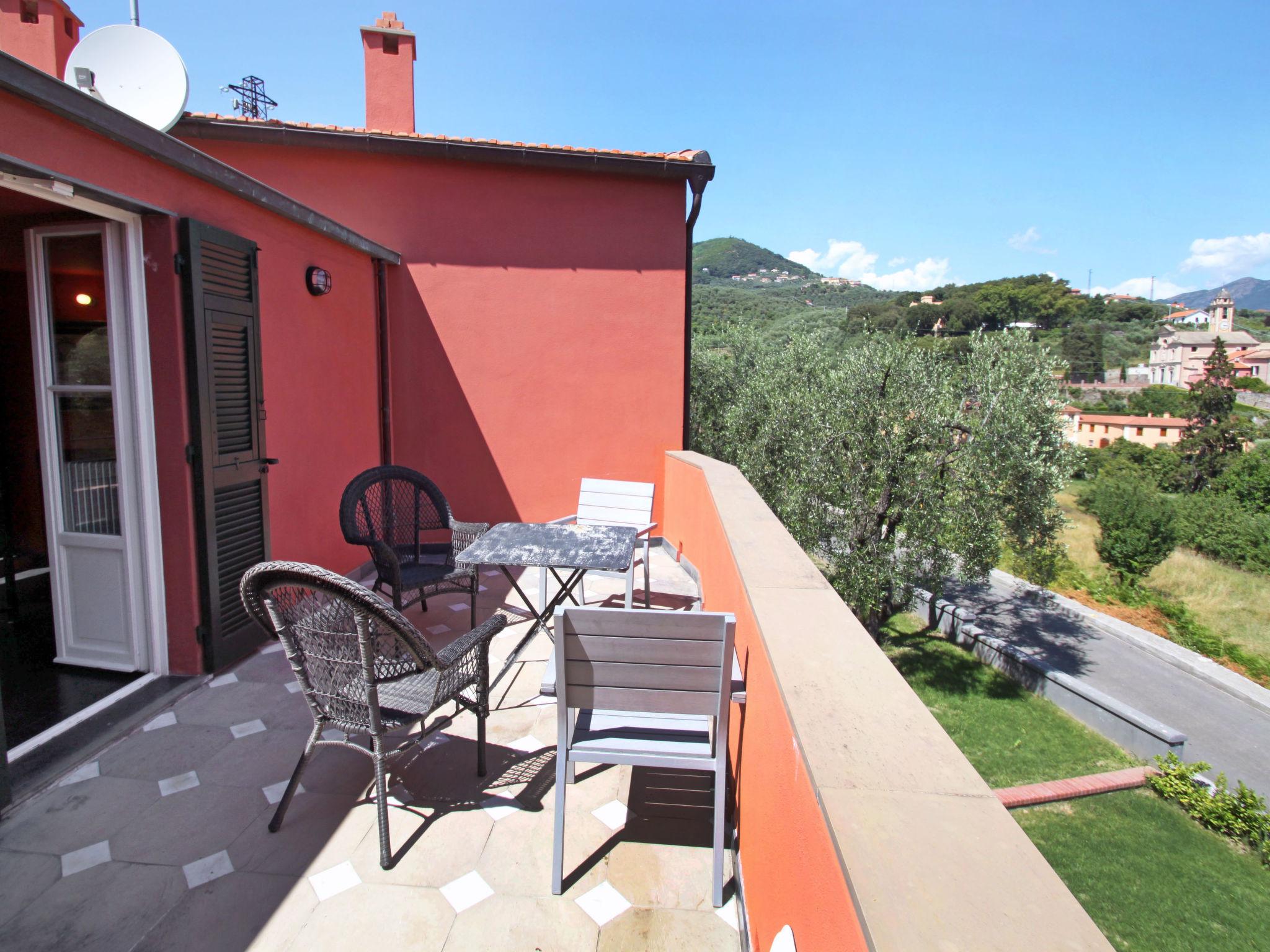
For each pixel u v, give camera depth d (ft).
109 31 11.28
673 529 17.39
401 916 5.32
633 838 6.32
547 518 18.31
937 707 31.55
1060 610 48.03
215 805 6.67
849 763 2.86
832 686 3.75
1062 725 29.76
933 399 31.37
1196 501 71.61
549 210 17.76
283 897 5.48
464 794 6.96
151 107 11.27
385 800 5.83
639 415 18.56
